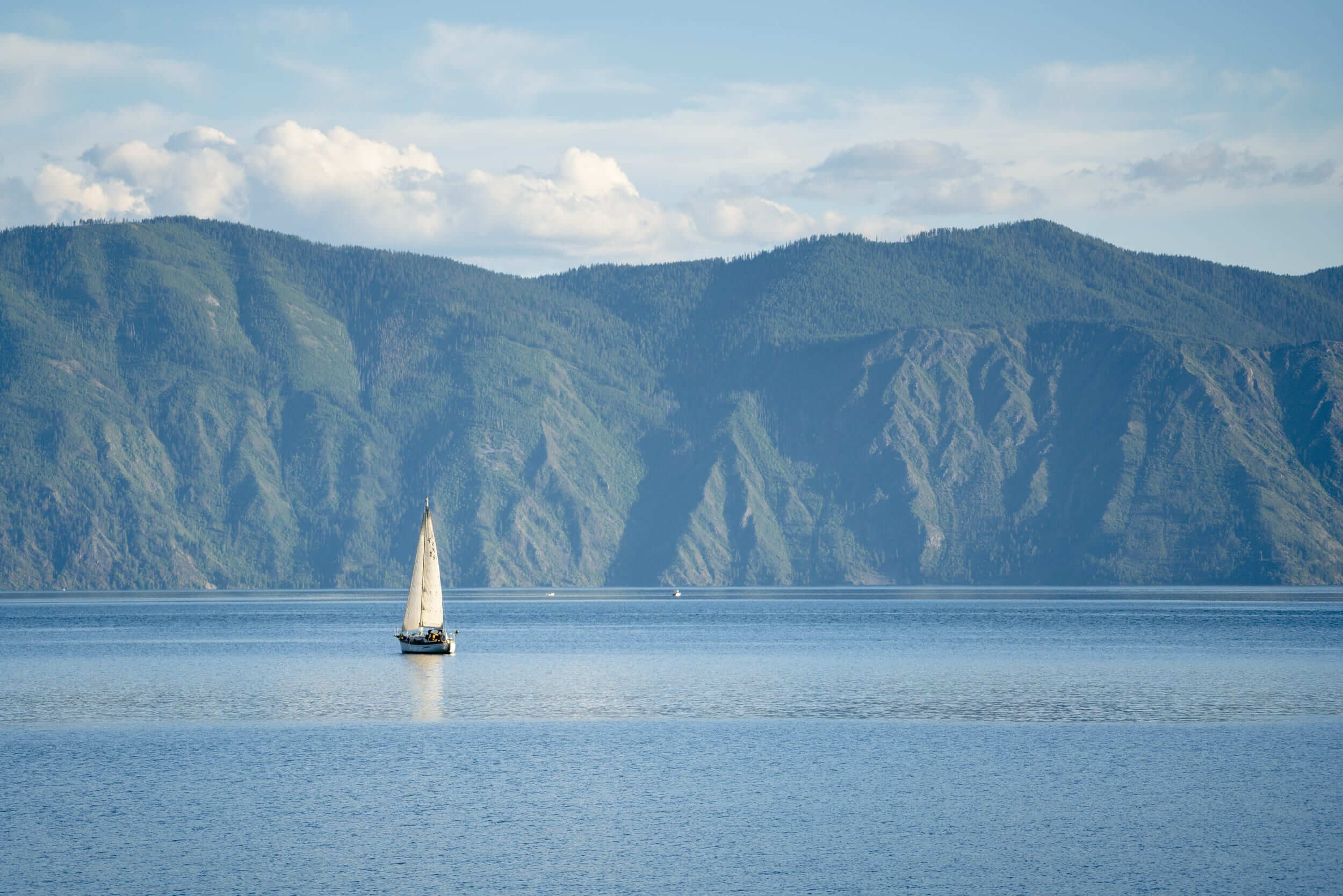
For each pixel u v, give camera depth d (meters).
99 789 134.38
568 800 129.25
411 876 104.12
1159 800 128.12
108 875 104.75
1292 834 115.56
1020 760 149.12
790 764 147.00
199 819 122.19
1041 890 100.69
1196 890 100.50
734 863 107.50
